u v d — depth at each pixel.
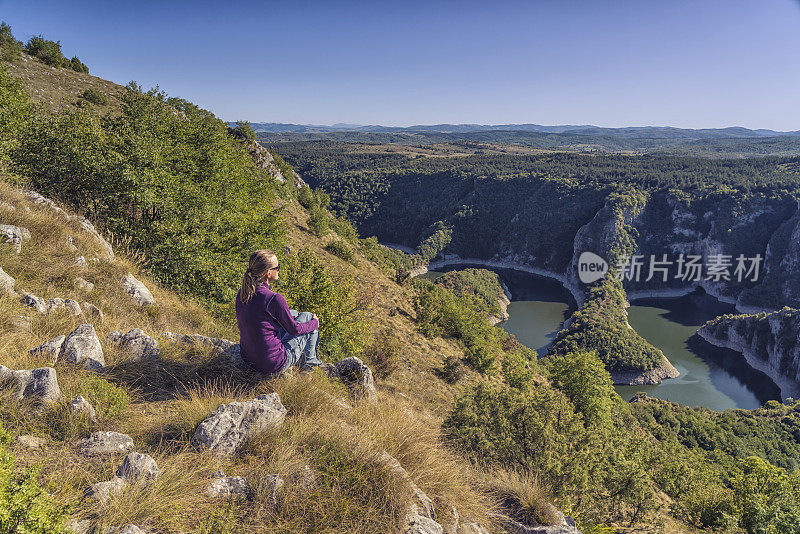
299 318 4.78
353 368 6.08
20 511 1.93
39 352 3.89
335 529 2.70
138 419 3.40
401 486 3.21
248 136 64.81
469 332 41.56
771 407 101.31
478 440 8.66
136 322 6.75
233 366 4.60
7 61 40.16
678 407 86.62
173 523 2.39
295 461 3.14
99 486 2.44
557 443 9.08
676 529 16.12
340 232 71.75
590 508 8.62
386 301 40.06
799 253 192.38
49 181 11.91
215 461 3.02
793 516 18.28
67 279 6.76
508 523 4.49
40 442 2.85
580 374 34.44
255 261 4.11
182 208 13.33
